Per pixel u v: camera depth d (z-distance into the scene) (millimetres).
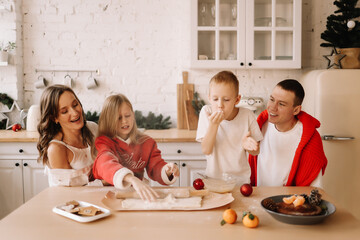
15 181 2652
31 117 2938
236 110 1567
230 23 2881
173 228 1000
